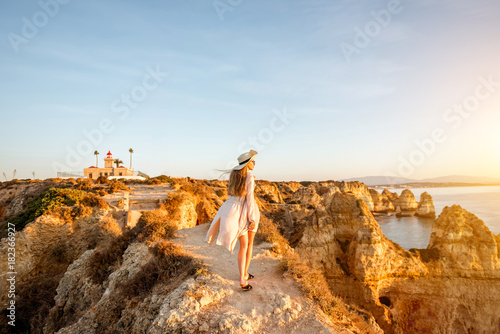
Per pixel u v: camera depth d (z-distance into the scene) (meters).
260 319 5.49
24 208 46.94
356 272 26.78
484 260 26.00
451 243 26.80
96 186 53.59
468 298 25.67
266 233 10.40
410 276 26.30
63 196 31.72
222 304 5.94
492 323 25.03
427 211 118.81
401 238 74.44
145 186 58.22
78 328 8.80
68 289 13.14
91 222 28.38
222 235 6.03
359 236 27.48
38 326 20.41
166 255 8.63
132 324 7.57
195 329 5.27
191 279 6.78
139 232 12.37
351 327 5.85
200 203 41.56
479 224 27.12
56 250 26.06
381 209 132.12
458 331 25.62
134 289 8.36
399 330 24.31
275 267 7.90
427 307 26.27
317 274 7.46
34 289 23.72
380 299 27.44
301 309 5.89
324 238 29.81
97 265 12.59
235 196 6.38
